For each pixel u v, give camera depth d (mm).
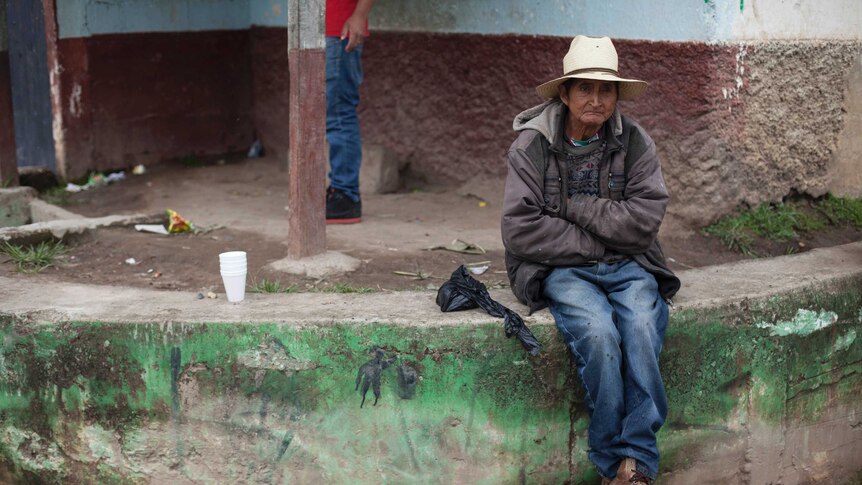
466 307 3895
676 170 5488
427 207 6449
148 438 3971
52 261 5078
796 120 5633
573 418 3975
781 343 4332
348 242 5398
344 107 5742
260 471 3936
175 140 7898
